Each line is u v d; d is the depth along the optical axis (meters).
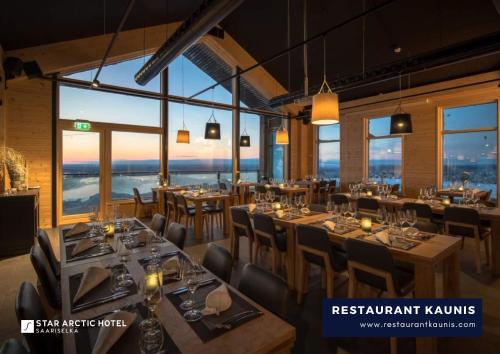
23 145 5.50
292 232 2.93
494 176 6.42
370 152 8.87
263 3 6.42
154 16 6.28
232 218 3.70
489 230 3.55
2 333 2.21
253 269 1.62
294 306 2.61
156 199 6.77
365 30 6.10
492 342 2.07
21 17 4.48
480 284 3.04
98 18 5.45
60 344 1.37
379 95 8.17
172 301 1.35
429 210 3.91
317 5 5.87
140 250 2.11
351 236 2.39
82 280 1.48
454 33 5.55
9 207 4.09
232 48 8.26
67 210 6.14
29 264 3.73
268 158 10.52
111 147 6.69
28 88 5.53
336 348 2.02
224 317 1.20
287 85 9.27
